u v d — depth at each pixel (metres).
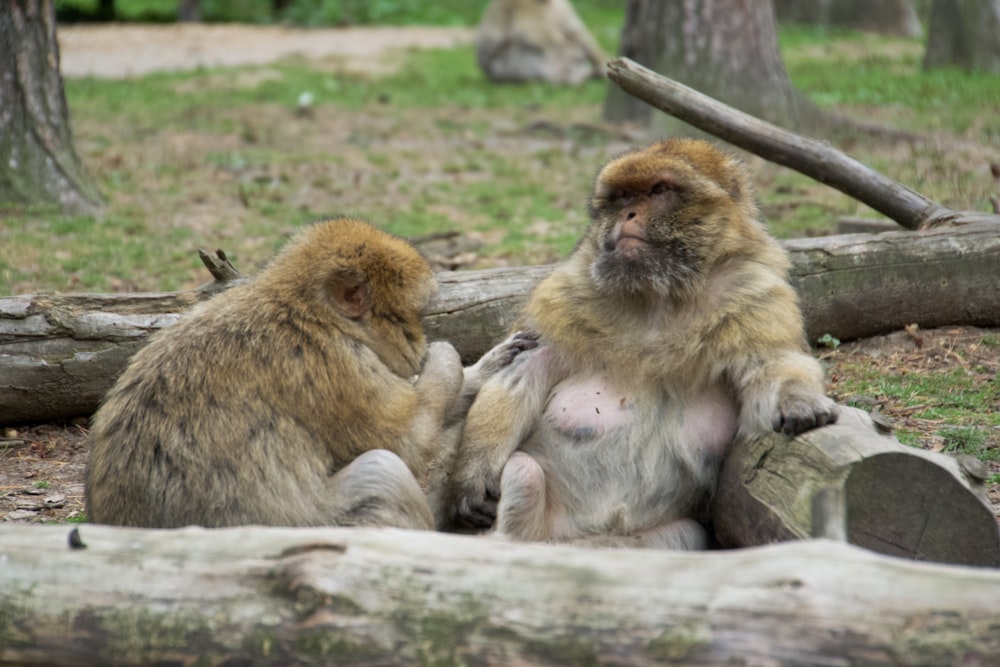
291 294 7.13
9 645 5.23
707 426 7.36
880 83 30.42
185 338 6.98
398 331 7.47
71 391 10.63
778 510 6.49
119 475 6.62
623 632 4.66
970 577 4.52
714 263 7.32
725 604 4.61
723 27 24.38
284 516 6.59
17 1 18.19
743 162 8.12
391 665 4.84
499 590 4.85
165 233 17.45
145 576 5.18
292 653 4.93
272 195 20.27
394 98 31.70
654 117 25.23
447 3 56.03
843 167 12.37
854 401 10.53
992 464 9.28
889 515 6.20
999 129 23.80
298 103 30.28
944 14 32.59
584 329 7.52
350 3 52.44
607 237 7.46
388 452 6.90
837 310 11.91
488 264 15.47
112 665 5.15
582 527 7.44
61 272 15.09
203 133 25.91
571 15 35.56
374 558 5.03
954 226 12.23
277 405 6.78
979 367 11.42
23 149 18.34
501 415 7.50
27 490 9.40
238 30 47.19
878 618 4.48
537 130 27.06
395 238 7.79
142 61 38.72
